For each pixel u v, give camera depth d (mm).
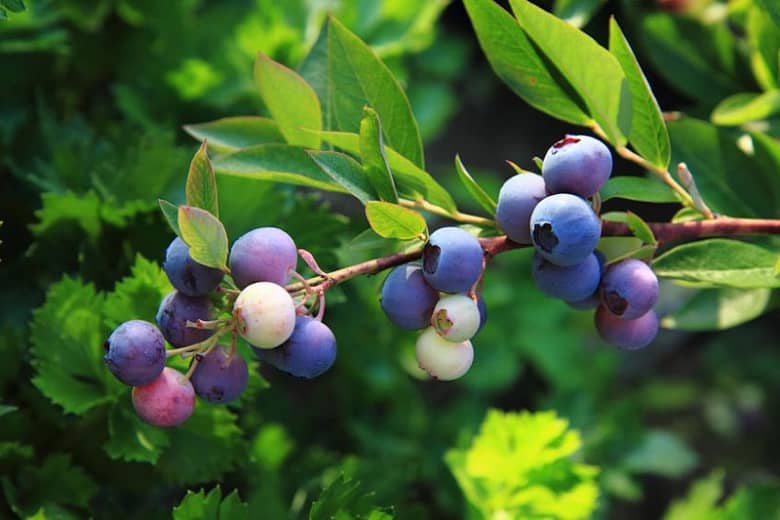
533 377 1196
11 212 692
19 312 675
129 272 657
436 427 887
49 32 735
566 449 661
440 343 552
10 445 615
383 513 598
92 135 722
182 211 526
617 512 1229
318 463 724
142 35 774
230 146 625
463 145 1319
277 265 536
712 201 667
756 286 597
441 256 542
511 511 668
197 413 621
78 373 619
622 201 1148
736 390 1292
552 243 543
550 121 1355
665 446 931
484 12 601
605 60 589
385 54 776
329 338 541
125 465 635
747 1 726
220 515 597
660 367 1300
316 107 603
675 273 602
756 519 707
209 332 550
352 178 564
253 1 863
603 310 577
